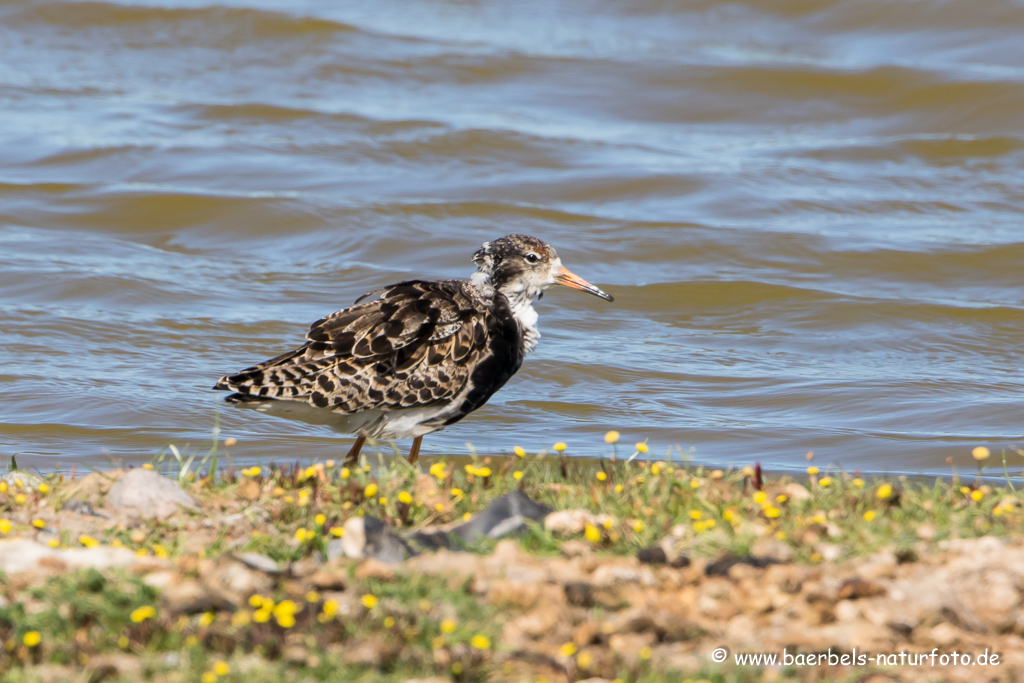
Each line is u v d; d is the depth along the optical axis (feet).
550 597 21.20
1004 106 118.42
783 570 22.06
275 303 65.21
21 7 139.13
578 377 54.60
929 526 24.98
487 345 34.06
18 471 34.06
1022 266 75.41
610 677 18.84
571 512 25.40
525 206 85.05
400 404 32.40
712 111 121.49
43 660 18.93
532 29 149.59
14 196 83.66
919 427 48.21
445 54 135.44
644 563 22.90
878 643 20.11
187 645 19.12
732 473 30.48
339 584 21.59
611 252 76.74
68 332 58.23
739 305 67.72
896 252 77.10
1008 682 19.25
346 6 154.92
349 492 27.76
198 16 141.08
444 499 27.27
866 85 125.39
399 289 33.30
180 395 50.42
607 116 119.24
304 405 31.58
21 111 109.81
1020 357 59.98
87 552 22.97
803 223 84.84
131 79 123.75
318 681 18.22
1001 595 21.57
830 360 58.65
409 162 99.66
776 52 141.49
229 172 93.76
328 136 105.40
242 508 27.73
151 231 79.30
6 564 22.44
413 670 18.75
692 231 80.64
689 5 159.94
